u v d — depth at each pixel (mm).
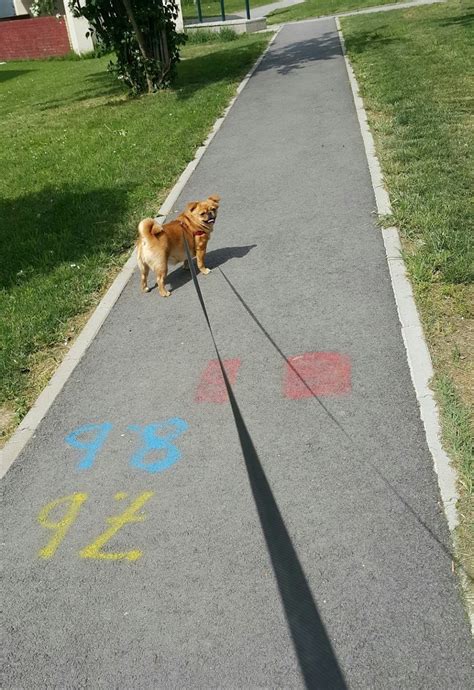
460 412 4117
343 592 3178
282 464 4062
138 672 2965
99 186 10117
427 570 3221
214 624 3131
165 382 5094
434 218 6871
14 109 19641
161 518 3812
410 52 16688
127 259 7461
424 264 5965
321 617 3068
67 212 9227
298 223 7668
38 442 4629
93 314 6312
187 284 6629
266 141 11102
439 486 3682
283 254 6953
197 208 6543
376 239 6918
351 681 2777
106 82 21828
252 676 2871
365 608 3082
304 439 4246
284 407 4578
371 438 4152
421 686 2723
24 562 3650
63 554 3666
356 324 5438
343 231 7250
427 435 4062
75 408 4945
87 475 4246
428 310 5367
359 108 12023
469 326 5102
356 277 6211
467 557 3229
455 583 3133
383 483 3791
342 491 3783
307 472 3967
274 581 3291
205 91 15750
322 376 4848
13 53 35781
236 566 3420
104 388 5141
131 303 6434
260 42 23641
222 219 8148
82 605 3340
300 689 2785
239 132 11914
